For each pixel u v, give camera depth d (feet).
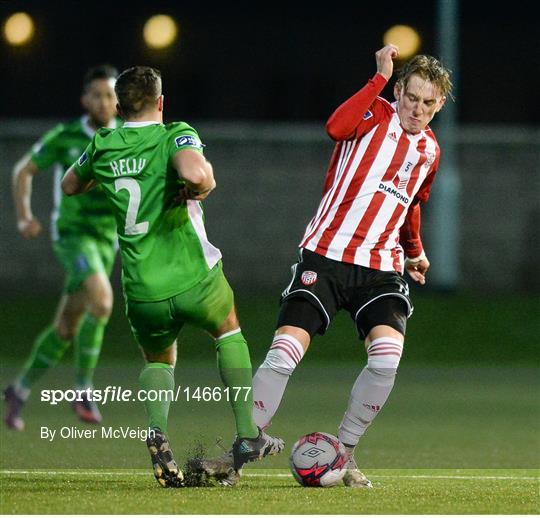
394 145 79.77
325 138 296.30
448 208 263.70
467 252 295.07
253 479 81.61
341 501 69.46
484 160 295.48
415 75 79.46
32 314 250.16
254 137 295.07
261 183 295.48
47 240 284.41
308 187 296.30
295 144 296.10
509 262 295.28
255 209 295.28
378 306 78.59
